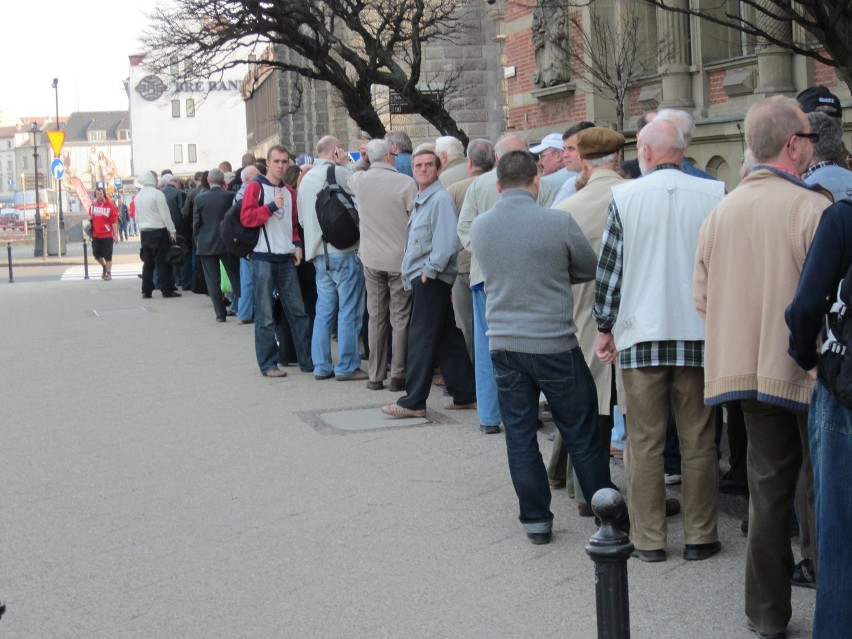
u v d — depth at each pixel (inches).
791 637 192.9
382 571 230.1
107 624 206.7
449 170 399.5
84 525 267.1
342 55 806.5
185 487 296.8
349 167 458.9
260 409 390.9
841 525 164.4
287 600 215.9
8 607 216.1
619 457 312.5
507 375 243.9
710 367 196.1
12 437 362.3
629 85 655.1
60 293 879.7
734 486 274.8
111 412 395.9
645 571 225.1
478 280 334.0
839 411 163.3
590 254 241.8
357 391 416.5
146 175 781.3
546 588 218.1
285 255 447.2
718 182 228.5
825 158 217.9
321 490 289.6
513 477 244.5
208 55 830.5
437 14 987.3
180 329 610.2
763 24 470.0
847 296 160.9
